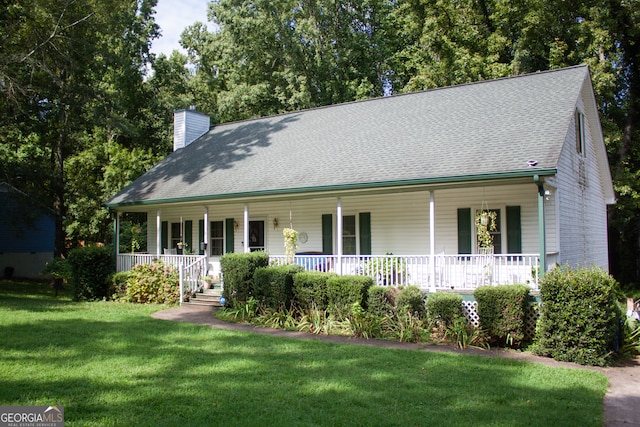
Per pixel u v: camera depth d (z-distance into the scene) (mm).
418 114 16875
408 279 12711
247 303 13125
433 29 26438
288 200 16172
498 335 9930
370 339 10633
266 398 6621
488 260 11734
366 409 6242
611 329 8922
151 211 21516
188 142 22984
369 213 15938
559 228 12703
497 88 16703
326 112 20453
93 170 26922
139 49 29516
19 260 28438
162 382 7301
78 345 9664
